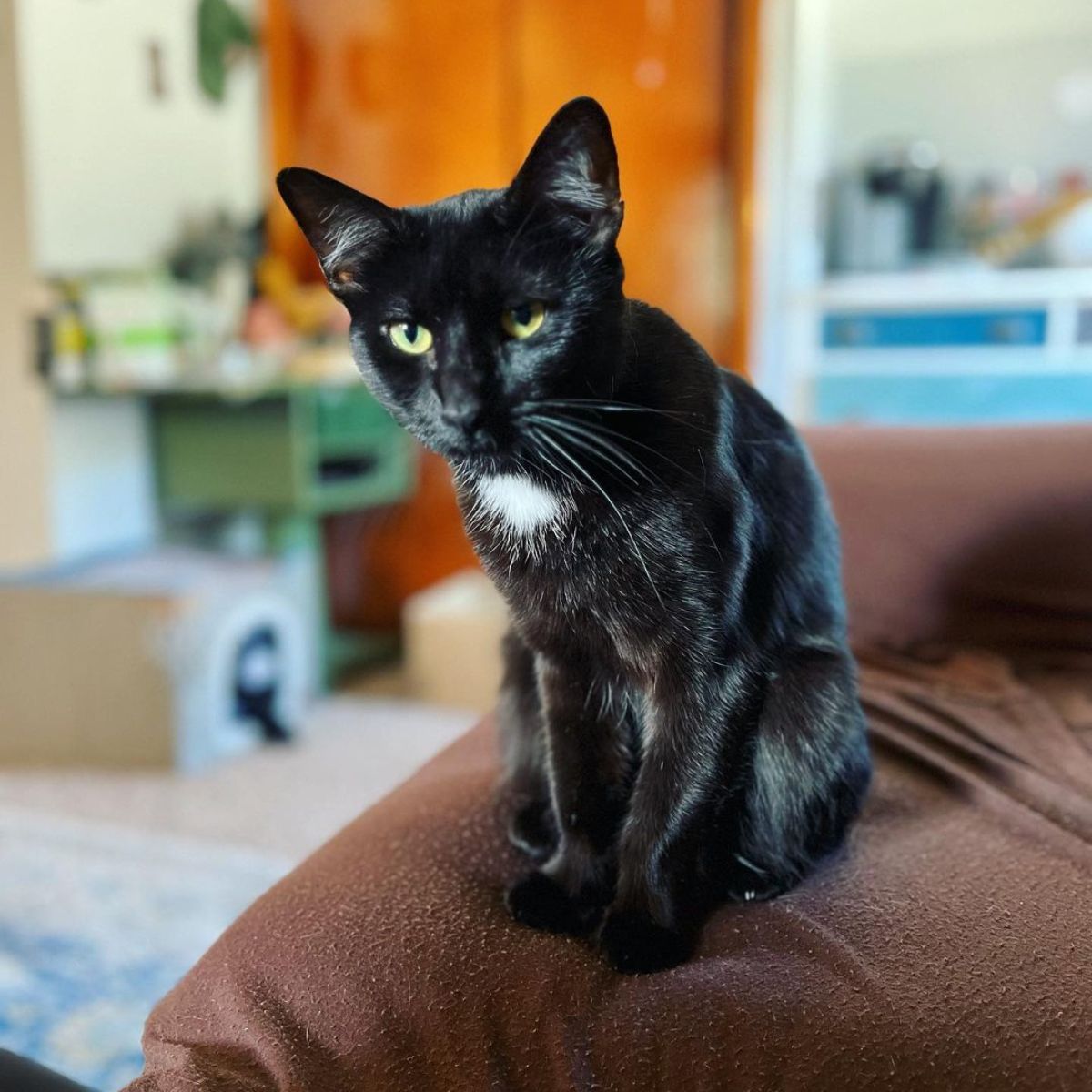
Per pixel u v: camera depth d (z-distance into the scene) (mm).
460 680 2461
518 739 938
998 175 2314
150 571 2234
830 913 750
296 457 2271
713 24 2283
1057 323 2246
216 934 1519
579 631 785
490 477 752
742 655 763
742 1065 624
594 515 720
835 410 2490
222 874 1688
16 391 2133
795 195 2404
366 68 2637
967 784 938
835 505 1332
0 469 2182
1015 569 1275
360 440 2477
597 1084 631
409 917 762
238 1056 670
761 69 2268
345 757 2193
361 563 2922
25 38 2055
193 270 2514
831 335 2461
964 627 1294
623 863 769
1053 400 2283
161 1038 706
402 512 2842
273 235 2791
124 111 2352
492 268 695
